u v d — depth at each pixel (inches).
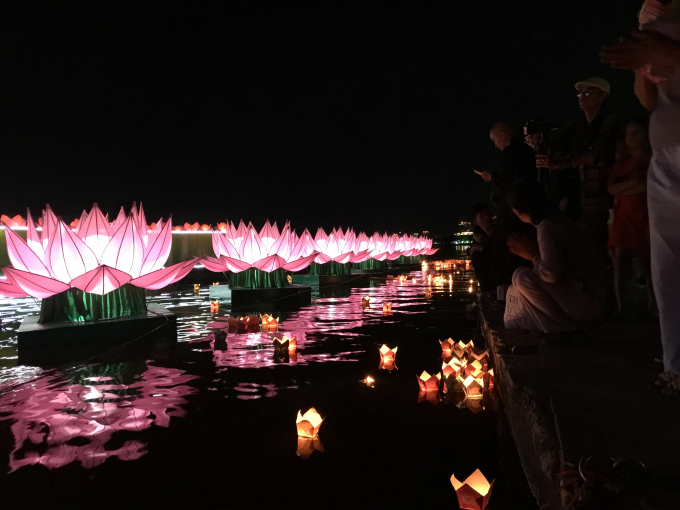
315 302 477.1
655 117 93.6
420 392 176.1
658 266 92.5
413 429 139.1
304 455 122.4
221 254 489.4
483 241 343.3
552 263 162.2
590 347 158.2
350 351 247.1
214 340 281.4
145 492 104.9
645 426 89.3
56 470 116.0
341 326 326.6
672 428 88.0
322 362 223.5
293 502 99.3
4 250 590.9
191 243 828.6
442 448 125.3
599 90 200.8
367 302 433.4
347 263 721.6
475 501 90.6
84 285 268.7
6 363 229.9
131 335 279.6
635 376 123.6
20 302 509.4
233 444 130.0
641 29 89.1
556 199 237.6
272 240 502.3
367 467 114.9
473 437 132.0
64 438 135.6
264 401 167.5
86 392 180.1
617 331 182.4
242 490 104.9
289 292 469.7
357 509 96.1
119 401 168.9
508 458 117.9
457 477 109.0
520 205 177.0
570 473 73.2
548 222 168.2
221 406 162.2
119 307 290.2
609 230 211.5
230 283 491.2
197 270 830.5
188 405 163.8
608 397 106.8
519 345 159.2
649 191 93.8
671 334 91.4
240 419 149.6
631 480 68.2
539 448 90.5
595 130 202.8
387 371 206.5
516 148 240.8
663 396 105.4
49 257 271.9
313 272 704.4
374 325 329.1
